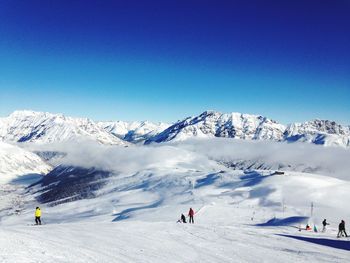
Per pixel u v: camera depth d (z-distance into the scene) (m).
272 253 28.84
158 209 146.88
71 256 19.00
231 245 31.64
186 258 24.19
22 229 30.25
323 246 35.25
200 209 130.75
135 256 22.56
